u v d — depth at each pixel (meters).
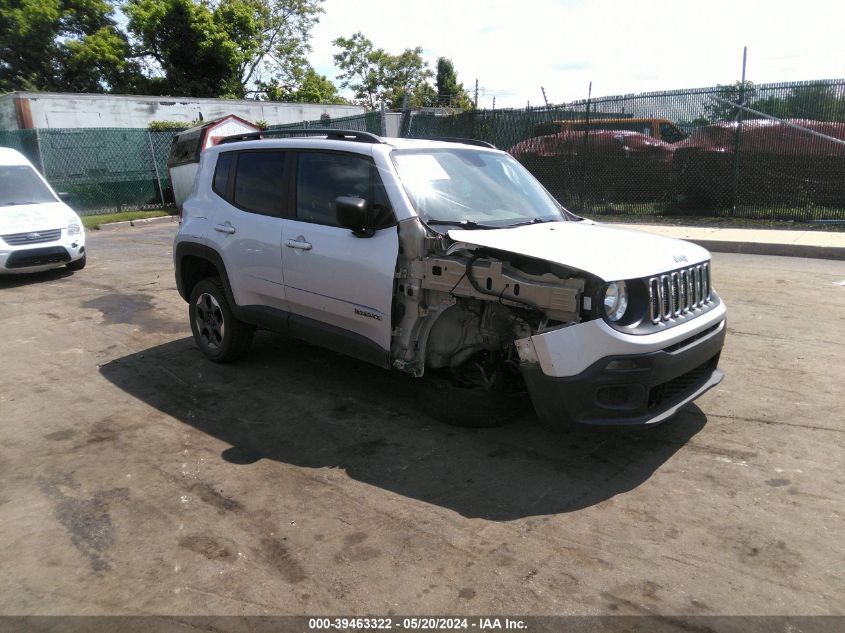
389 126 19.45
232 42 32.50
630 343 3.45
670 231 12.02
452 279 3.96
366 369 5.66
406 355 4.27
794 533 3.15
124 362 6.04
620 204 14.23
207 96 32.81
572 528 3.25
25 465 4.08
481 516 3.38
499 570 2.95
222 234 5.43
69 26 32.09
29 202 10.26
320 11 41.22
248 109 24.86
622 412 3.55
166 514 3.49
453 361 4.38
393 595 2.81
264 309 5.23
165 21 30.91
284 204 4.99
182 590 2.88
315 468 3.96
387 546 3.15
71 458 4.16
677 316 3.81
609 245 3.91
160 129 21.94
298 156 4.93
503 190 4.84
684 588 2.79
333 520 3.39
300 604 2.77
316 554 3.11
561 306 3.57
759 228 11.98
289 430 4.50
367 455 4.10
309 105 26.45
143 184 20.73
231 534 3.29
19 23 30.19
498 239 3.93
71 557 3.14
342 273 4.46
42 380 5.61
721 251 10.79
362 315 4.41
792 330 6.31
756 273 8.93
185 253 5.85
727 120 12.85
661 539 3.14
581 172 14.58
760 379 5.11
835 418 4.37
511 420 4.48
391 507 3.50
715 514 3.33
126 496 3.69
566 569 2.94
